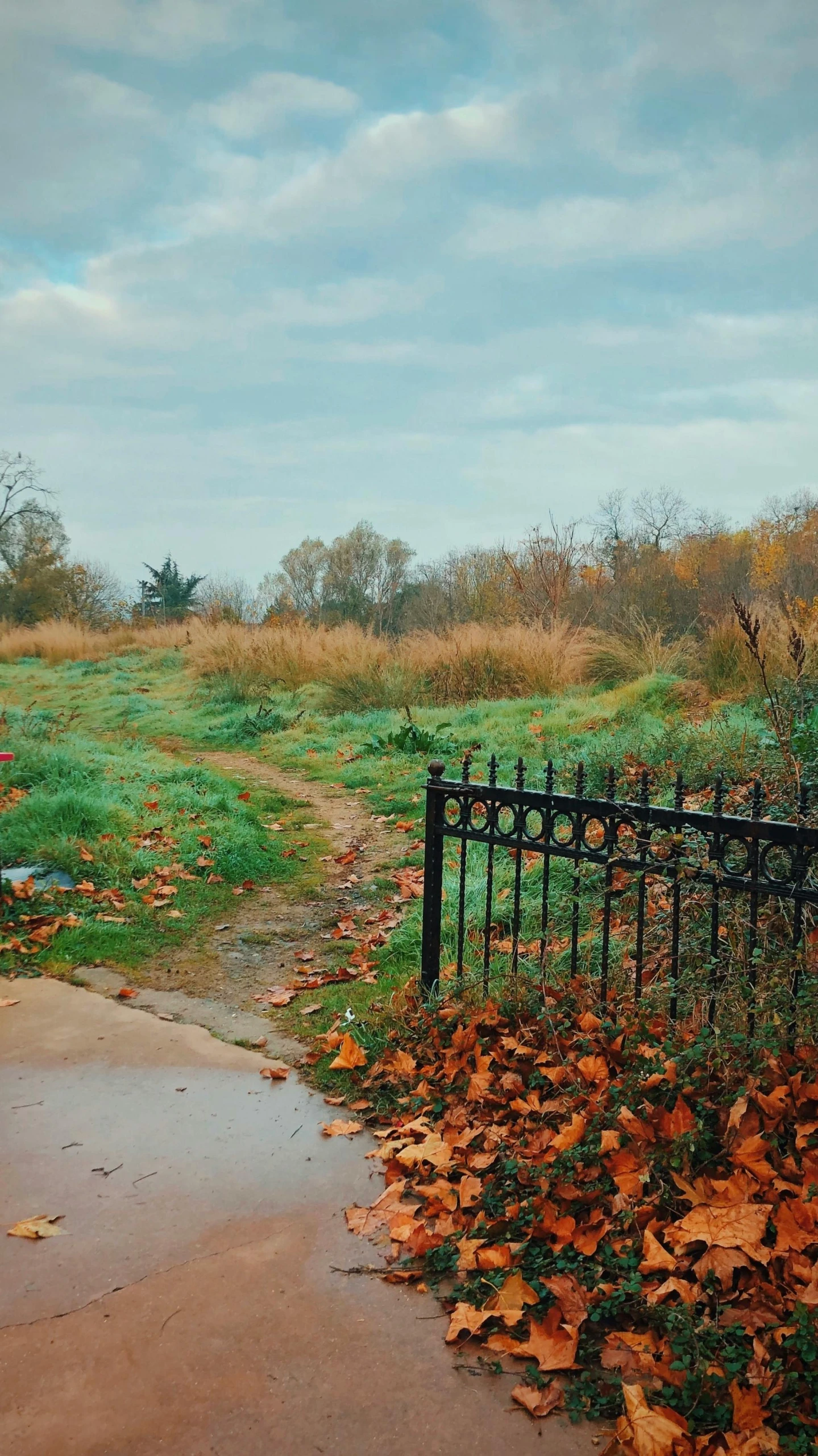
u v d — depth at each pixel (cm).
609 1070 313
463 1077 336
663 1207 250
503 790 363
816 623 854
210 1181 284
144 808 712
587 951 406
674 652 1241
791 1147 257
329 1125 319
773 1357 202
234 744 1130
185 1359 212
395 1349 218
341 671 1352
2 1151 297
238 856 622
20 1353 213
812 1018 280
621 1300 224
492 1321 227
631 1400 192
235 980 450
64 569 3866
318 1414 198
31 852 588
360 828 730
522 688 1259
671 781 619
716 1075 288
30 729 991
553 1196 267
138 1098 334
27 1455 186
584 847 339
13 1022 394
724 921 351
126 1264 245
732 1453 180
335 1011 410
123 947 481
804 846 275
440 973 421
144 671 1958
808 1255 226
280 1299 233
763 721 731
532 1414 199
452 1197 271
